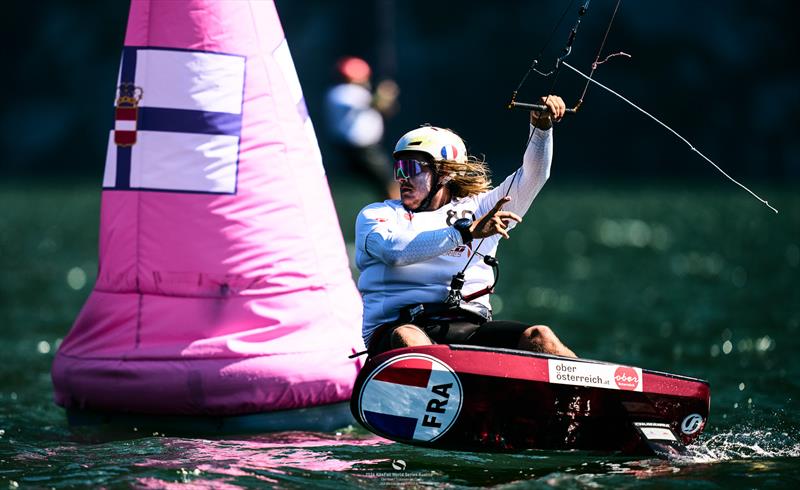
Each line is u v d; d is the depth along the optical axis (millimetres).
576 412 16750
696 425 17516
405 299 17812
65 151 175875
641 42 159750
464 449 16812
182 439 18766
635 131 161625
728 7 160875
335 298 20906
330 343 20375
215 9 20422
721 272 49906
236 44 20547
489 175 18828
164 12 20281
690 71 160125
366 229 17938
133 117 20266
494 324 17781
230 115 20297
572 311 37219
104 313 20203
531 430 16781
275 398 19672
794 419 20062
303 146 21281
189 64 20203
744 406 21266
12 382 25766
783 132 159000
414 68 166375
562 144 163375
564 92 162125
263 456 17266
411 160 18000
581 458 17031
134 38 20422
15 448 18000
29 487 15062
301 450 17844
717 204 109688
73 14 177250
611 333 32031
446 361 16312
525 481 15266
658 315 36031
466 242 16922
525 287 45219
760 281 45625
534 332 17406
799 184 144750
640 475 15633
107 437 19281
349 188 129125
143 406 19594
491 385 16375
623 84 161125
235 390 19422
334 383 20172
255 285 20016
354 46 163500
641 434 16812
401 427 16516
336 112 48062
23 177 167375
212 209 20000
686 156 160625
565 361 16562
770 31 161125
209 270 19891
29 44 177125
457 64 167125
